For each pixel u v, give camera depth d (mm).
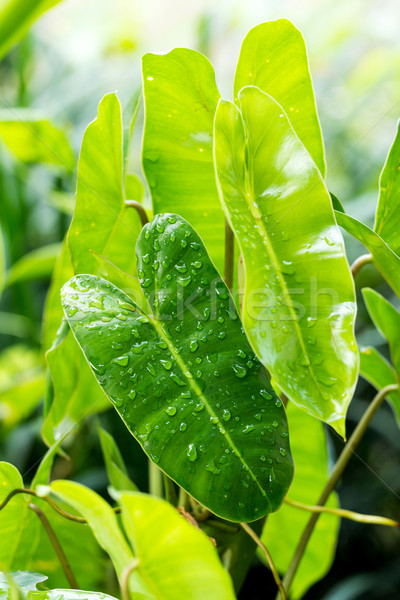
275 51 882
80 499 733
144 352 789
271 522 1159
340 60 2602
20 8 959
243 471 769
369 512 2246
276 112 813
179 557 718
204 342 796
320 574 1178
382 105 2537
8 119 1375
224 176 788
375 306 935
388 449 2324
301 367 753
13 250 2141
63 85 2516
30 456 2078
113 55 2762
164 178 907
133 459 1883
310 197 797
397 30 2518
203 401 781
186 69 875
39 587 891
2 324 2365
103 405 1228
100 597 798
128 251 991
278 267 780
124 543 732
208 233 928
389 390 953
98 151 875
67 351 906
